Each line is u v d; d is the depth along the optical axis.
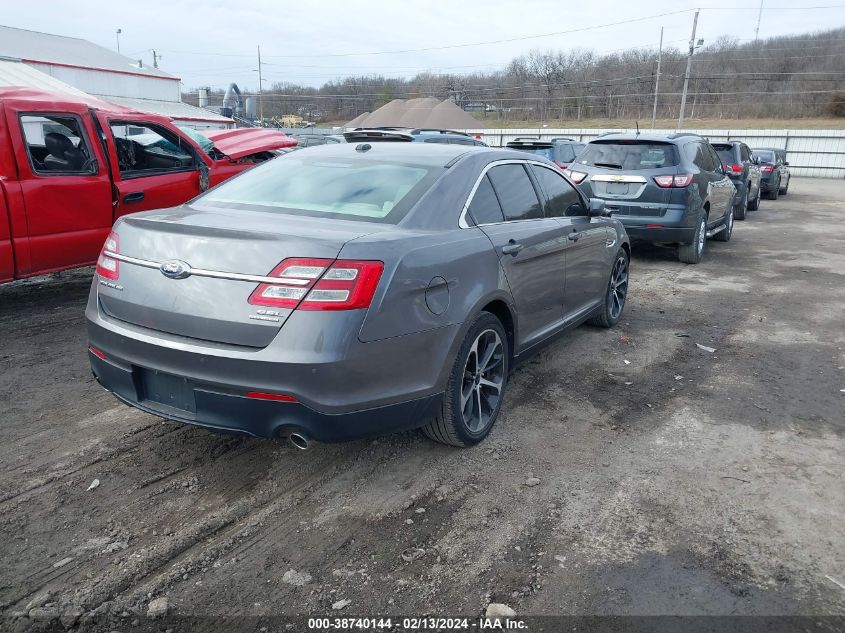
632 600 2.56
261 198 3.65
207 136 8.66
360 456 3.62
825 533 3.02
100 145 6.21
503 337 3.84
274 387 2.75
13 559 2.69
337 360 2.77
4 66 9.94
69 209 5.94
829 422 4.23
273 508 3.12
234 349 2.80
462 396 3.58
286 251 2.78
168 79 31.89
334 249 2.82
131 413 4.07
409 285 3.02
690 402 4.51
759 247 11.60
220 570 2.68
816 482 3.47
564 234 4.64
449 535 2.95
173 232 2.99
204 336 2.86
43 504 3.08
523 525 3.03
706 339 5.98
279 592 2.57
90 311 3.28
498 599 2.56
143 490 3.23
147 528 2.93
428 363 3.16
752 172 16.86
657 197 8.97
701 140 10.27
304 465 3.51
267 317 2.76
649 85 70.06
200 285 2.87
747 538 2.97
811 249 11.45
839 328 6.44
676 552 2.86
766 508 3.21
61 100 5.97
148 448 3.64
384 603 2.52
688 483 3.43
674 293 7.88
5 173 5.46
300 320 2.75
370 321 2.86
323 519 3.04
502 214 4.04
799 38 70.50
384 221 3.28
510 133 54.00
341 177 3.73
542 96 72.50
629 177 9.08
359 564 2.74
